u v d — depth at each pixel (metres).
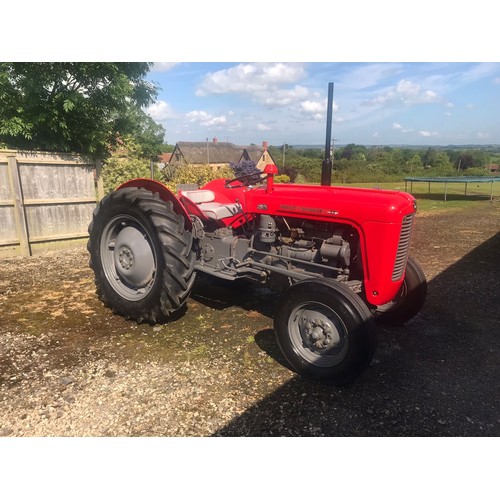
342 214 3.10
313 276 3.27
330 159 3.84
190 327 3.70
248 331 3.63
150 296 3.59
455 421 2.49
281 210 3.41
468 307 4.31
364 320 2.67
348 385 2.85
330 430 2.39
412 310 3.67
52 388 2.73
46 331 3.58
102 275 4.00
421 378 2.96
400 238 3.02
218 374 2.94
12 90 6.22
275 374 2.96
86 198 6.91
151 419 2.45
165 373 2.94
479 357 3.27
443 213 11.72
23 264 5.73
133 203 3.65
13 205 6.07
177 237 3.50
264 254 3.65
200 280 4.95
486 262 6.17
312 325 2.91
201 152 40.97
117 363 3.06
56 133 6.80
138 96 7.61
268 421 2.46
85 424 2.40
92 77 6.54
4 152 5.86
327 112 3.78
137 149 11.12
